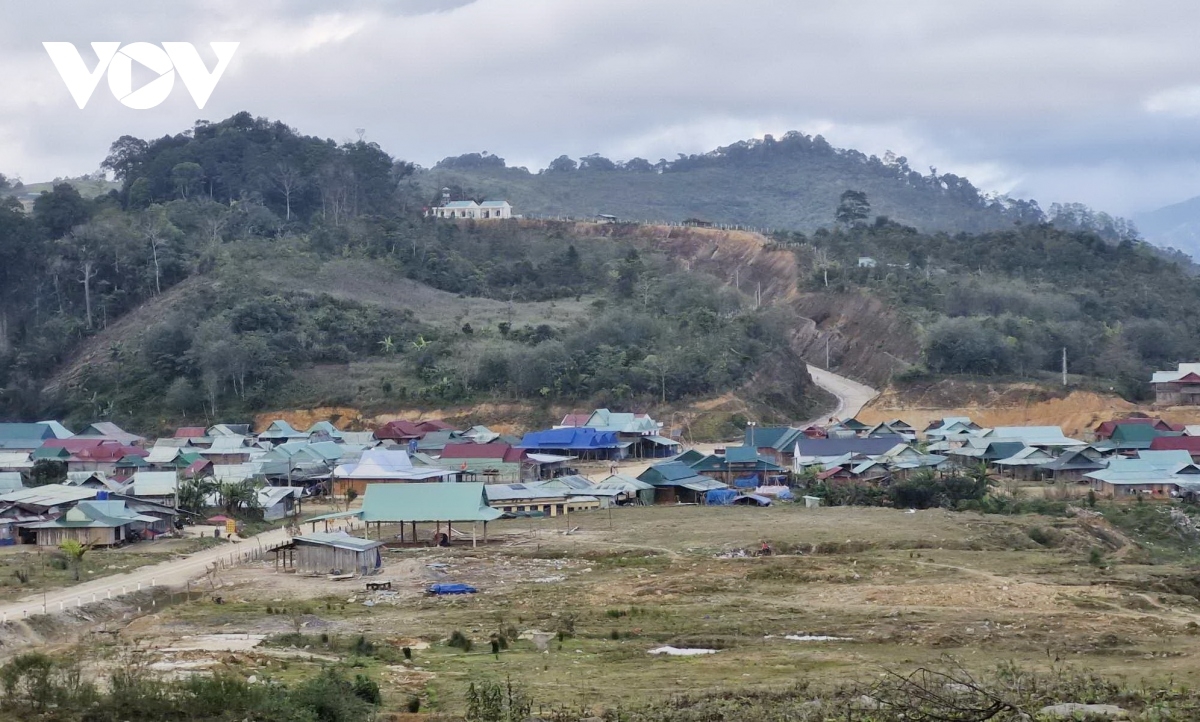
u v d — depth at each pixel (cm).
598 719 4656
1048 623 6631
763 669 5638
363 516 9981
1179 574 8062
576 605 7331
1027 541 9731
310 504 12900
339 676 5100
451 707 4938
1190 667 5547
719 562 8706
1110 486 12475
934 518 10600
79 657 5722
